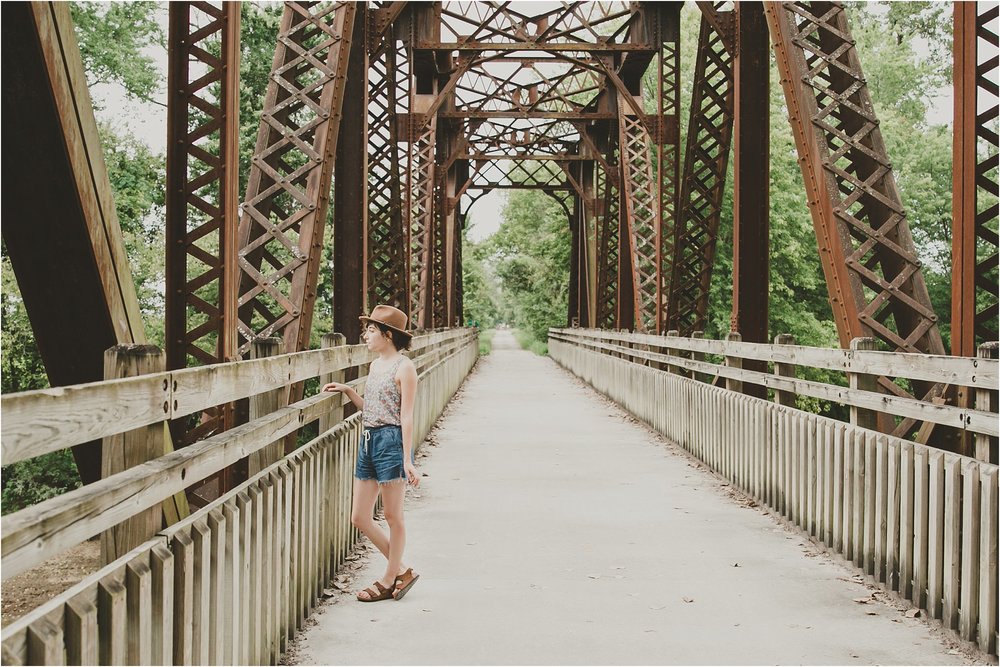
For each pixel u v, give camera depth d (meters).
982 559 4.23
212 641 3.31
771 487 7.51
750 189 9.74
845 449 5.84
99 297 3.85
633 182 22.11
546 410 16.56
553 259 54.47
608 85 26.55
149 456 2.99
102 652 2.51
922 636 4.54
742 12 9.74
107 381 2.59
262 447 4.20
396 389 5.18
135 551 2.71
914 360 5.07
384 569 5.82
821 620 4.77
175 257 5.16
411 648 4.37
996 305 5.57
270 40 25.58
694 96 13.52
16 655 2.06
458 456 10.79
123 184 22.39
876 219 7.15
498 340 88.81
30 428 2.14
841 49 7.30
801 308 34.19
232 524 3.51
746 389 9.38
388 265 14.80
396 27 20.03
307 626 4.71
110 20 22.53
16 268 3.79
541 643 4.43
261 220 7.00
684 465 10.13
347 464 6.08
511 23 20.41
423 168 23.89
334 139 7.38
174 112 5.13
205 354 5.18
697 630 4.61
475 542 6.51
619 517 7.38
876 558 5.35
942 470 4.66
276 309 24.22
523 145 33.91
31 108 3.43
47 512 2.18
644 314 20.75
